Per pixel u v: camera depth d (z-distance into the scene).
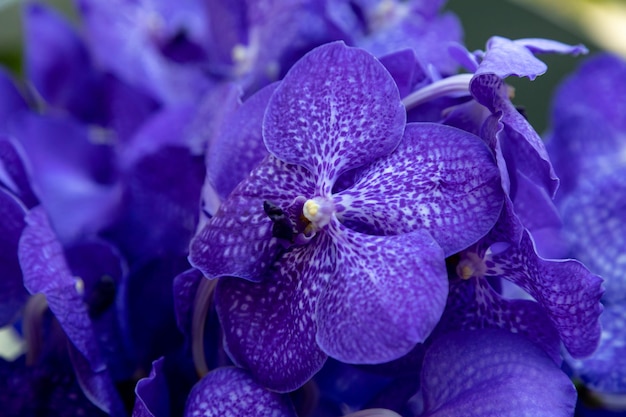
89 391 0.38
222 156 0.37
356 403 0.40
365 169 0.36
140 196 0.43
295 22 0.44
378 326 0.34
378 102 0.35
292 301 0.36
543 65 0.34
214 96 0.43
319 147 0.36
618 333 0.41
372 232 0.36
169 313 0.41
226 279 0.36
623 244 0.43
